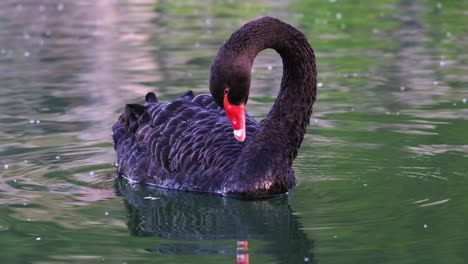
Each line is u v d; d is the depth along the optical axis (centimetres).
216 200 1095
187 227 1000
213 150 1117
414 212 1000
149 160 1167
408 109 1470
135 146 1202
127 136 1241
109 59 1945
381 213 1002
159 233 971
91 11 2630
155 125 1194
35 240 929
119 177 1205
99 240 935
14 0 2834
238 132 1011
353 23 2309
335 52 1966
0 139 1334
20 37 2231
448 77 1697
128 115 1246
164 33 2255
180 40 2155
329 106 1504
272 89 1647
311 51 1122
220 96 1017
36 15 2562
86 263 857
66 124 1425
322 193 1091
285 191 1097
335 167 1196
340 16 2408
